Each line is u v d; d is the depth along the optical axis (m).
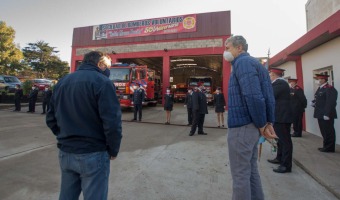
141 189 3.43
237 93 2.26
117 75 13.27
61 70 53.38
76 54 20.70
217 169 4.34
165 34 18.06
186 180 3.80
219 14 16.97
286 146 4.24
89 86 1.81
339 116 6.31
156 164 4.61
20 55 36.84
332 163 4.56
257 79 2.11
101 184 1.83
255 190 2.41
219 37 16.83
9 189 3.38
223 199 3.15
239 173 2.21
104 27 19.84
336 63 6.41
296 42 7.89
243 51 2.42
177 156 5.19
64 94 1.88
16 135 7.19
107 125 1.78
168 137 7.38
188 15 17.56
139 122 10.68
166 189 3.44
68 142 1.82
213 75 30.25
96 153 1.81
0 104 16.47
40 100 19.97
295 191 3.46
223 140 6.98
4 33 35.03
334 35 6.19
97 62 2.01
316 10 10.48
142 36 18.66
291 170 4.35
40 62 50.81
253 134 2.21
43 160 4.76
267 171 4.31
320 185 3.68
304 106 7.42
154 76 17.69
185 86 23.30
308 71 8.19
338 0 8.38
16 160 4.74
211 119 11.87
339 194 3.22
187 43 17.50
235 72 2.28
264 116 2.06
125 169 4.30
